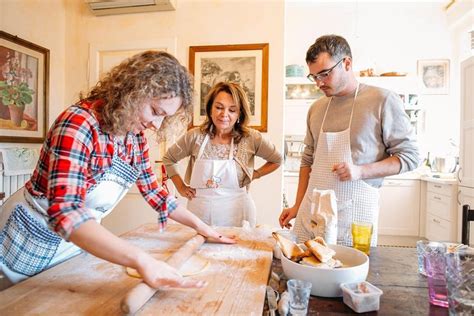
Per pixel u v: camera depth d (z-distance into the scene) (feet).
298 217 4.67
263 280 2.68
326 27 15.01
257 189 8.08
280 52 7.98
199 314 2.11
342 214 4.29
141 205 8.54
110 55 8.70
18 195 3.21
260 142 5.93
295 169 14.88
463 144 9.86
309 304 2.30
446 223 11.02
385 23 14.64
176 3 8.37
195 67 8.25
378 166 4.15
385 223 13.25
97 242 2.15
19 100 7.64
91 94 2.84
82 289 2.48
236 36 8.15
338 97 4.83
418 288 2.57
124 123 2.59
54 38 8.61
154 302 2.27
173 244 3.67
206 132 5.89
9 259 3.01
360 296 2.15
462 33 13.65
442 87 14.28
